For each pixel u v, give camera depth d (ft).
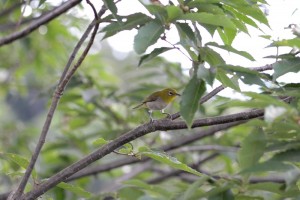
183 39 19.97
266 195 23.18
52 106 22.70
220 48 20.03
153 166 48.98
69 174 21.85
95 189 54.70
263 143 18.42
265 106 17.54
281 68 20.70
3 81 61.11
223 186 20.11
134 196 27.68
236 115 20.02
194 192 20.26
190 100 18.54
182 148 44.27
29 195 21.75
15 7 38.63
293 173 16.90
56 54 55.47
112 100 45.11
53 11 29.94
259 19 22.07
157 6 19.71
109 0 20.90
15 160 23.67
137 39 19.45
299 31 22.40
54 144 47.26
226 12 22.65
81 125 48.42
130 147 22.72
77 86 44.45
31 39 52.65
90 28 23.80
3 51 58.65
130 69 51.83
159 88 44.73
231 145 45.42
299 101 19.48
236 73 19.36
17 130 54.13
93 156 21.72
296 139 18.43
